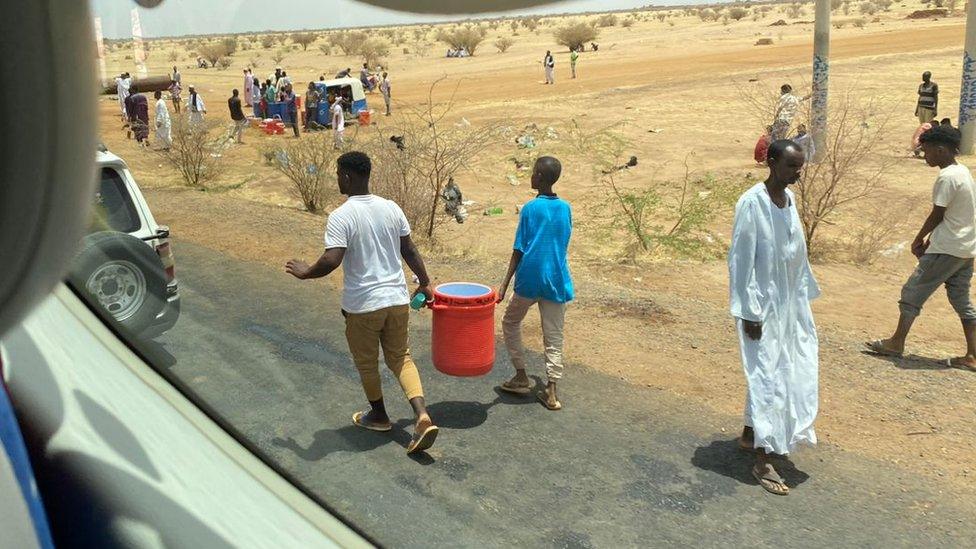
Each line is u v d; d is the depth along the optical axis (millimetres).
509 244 11078
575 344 6398
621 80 33688
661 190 14422
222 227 9359
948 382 5812
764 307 4117
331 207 12633
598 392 5422
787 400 4168
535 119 22641
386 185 10672
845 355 6406
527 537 3496
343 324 4953
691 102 25344
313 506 1566
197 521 1173
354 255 4223
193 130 11477
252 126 13984
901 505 4055
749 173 15266
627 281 9102
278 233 9336
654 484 4176
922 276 6191
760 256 4090
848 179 13172
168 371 1600
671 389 5512
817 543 3691
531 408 5109
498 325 6871
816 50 14750
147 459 1215
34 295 613
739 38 55719
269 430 2789
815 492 4176
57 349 1320
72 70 559
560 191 15047
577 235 11664
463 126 20484
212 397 2016
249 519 1297
